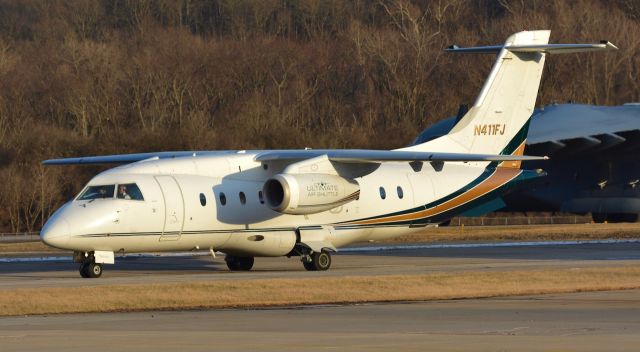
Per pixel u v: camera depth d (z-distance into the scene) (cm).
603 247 18188
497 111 15388
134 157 14375
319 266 13838
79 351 7050
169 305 9775
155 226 12912
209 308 9631
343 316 8925
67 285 11125
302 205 13350
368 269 13600
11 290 10238
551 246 18588
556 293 10712
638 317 8719
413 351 6950
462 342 7306
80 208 12619
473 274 11862
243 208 13562
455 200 15088
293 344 7294
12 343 7412
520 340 7381
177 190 13100
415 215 14788
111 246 12688
